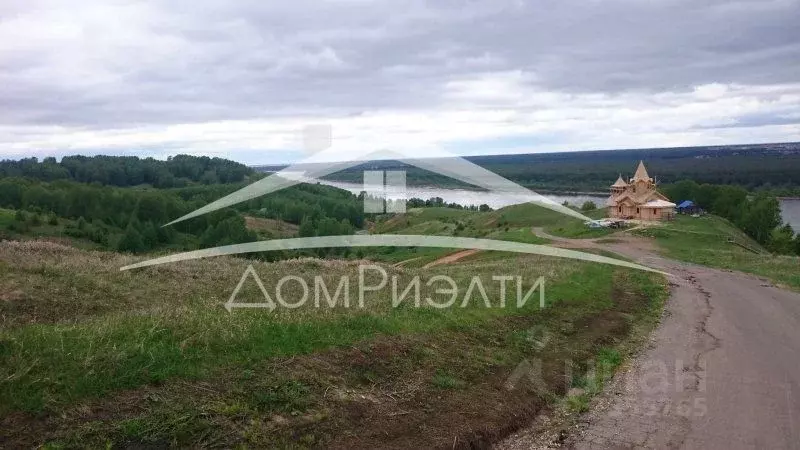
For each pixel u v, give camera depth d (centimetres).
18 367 663
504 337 1194
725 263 3328
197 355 786
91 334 795
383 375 884
